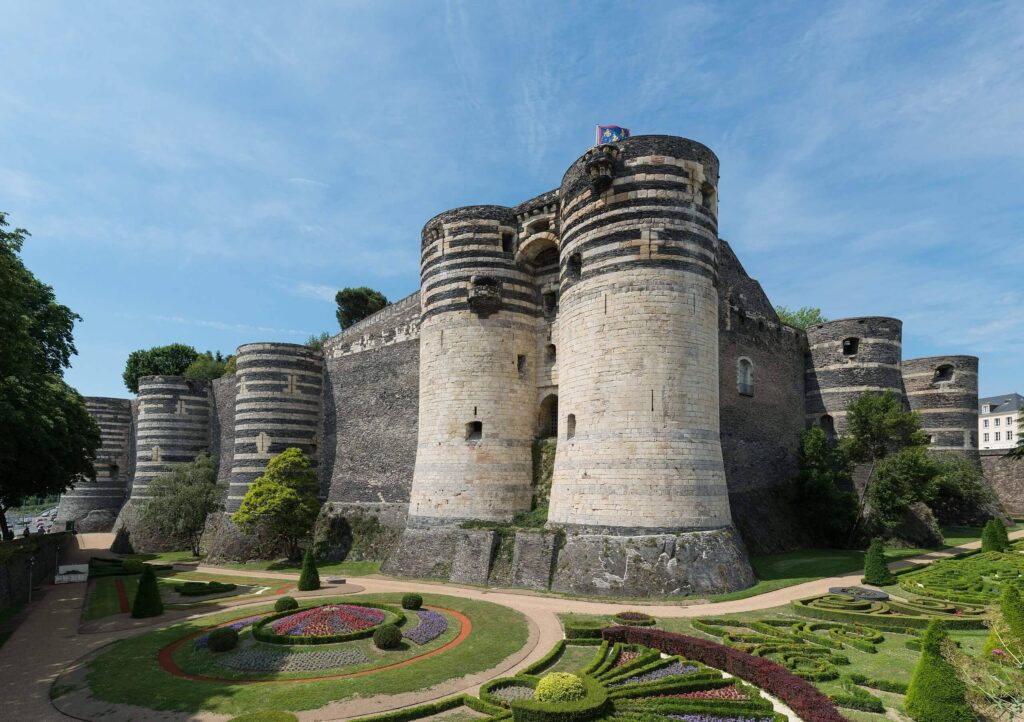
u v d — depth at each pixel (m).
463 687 17.09
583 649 20.19
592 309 30.36
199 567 44.72
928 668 14.01
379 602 26.67
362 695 16.55
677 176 30.23
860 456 42.03
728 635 20.17
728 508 29.77
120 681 18.36
